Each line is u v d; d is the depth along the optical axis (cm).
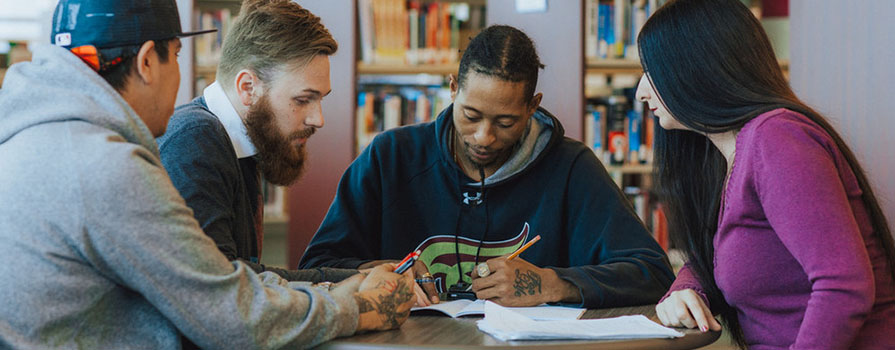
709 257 163
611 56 362
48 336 111
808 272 125
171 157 146
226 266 120
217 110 165
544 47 335
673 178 168
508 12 337
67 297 111
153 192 113
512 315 146
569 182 194
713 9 143
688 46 143
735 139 144
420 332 139
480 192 194
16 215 110
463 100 171
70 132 112
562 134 198
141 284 113
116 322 117
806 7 296
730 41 141
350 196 199
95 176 110
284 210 410
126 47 125
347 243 194
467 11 369
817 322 123
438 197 197
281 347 121
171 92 133
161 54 129
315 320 126
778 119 132
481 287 167
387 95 387
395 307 141
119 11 124
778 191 128
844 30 284
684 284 163
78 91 117
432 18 361
